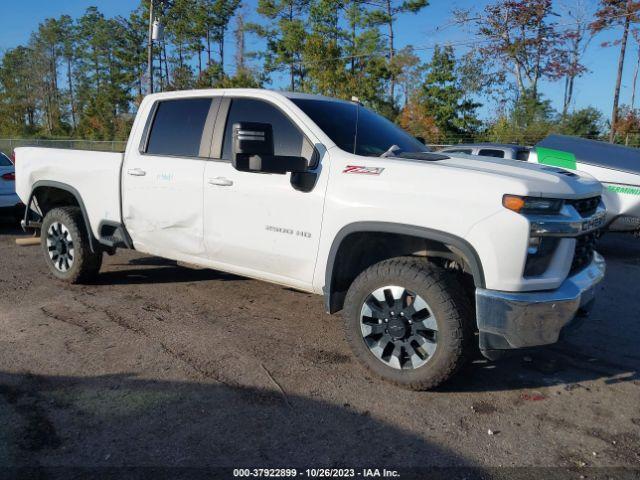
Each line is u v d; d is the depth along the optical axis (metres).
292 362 4.09
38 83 70.19
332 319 5.05
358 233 3.78
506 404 3.56
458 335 3.43
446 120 32.09
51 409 3.34
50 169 5.86
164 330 4.67
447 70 31.97
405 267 3.56
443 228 3.39
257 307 5.34
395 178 3.60
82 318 4.92
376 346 3.75
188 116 4.83
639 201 8.26
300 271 4.11
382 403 3.52
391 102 37.28
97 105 60.44
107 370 3.88
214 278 6.35
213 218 4.52
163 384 3.69
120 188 5.20
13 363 3.96
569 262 3.44
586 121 28.97
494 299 3.27
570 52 33.59
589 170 8.70
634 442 3.16
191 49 55.16
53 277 6.28
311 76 36.22
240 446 3.01
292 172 3.92
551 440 3.16
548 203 3.28
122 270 6.60
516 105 31.25
